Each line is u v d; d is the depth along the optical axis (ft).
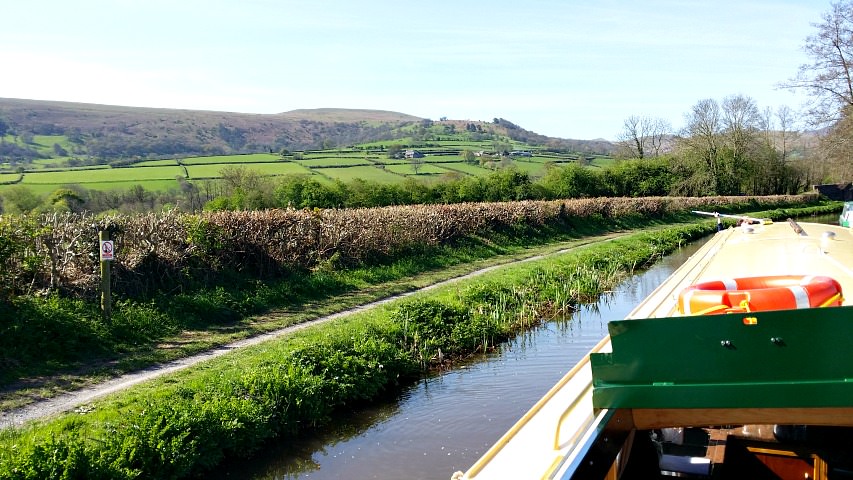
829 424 14.71
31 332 38.68
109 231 50.01
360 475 27.07
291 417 31.78
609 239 122.01
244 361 36.58
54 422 27.43
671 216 170.30
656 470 19.07
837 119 122.83
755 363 14.26
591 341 48.62
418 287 65.98
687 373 14.83
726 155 224.74
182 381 33.71
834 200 245.86
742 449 18.70
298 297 58.34
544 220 122.93
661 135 280.10
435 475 26.91
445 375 40.63
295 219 67.97
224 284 55.26
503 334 49.67
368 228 75.46
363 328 42.68
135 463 24.91
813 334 13.66
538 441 15.78
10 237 42.78
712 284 19.27
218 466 27.78
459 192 152.87
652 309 25.41
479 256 90.48
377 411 34.58
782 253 28.30
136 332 43.52
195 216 57.41
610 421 15.81
